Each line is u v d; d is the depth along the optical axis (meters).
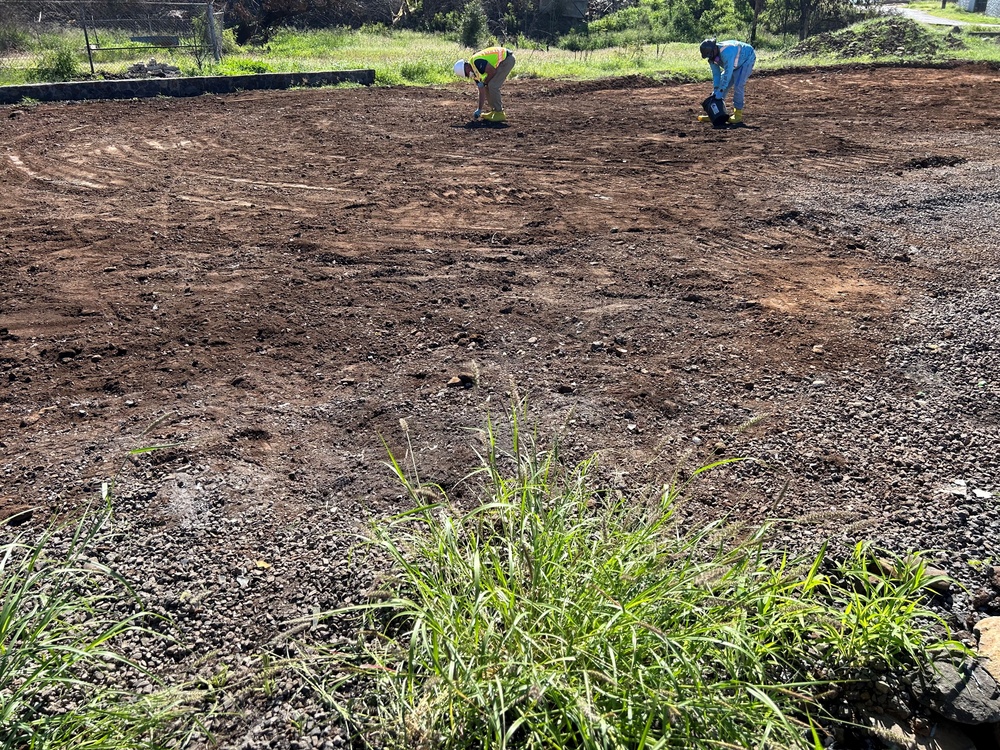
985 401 4.46
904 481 3.79
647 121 12.73
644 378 4.70
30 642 2.43
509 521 2.95
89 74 16.47
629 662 2.44
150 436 4.12
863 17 30.89
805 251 6.91
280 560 3.26
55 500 3.62
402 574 2.97
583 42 28.61
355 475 3.80
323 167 9.64
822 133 11.62
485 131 11.89
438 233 7.34
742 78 12.26
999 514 3.55
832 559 3.26
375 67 18.19
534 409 4.35
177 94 14.84
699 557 3.10
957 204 8.23
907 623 2.83
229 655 2.84
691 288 6.05
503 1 31.67
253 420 4.28
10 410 4.41
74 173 9.22
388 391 4.56
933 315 5.56
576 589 2.60
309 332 5.33
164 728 2.54
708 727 2.36
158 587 3.11
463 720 2.41
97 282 6.19
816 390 4.58
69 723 2.41
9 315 5.61
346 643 2.86
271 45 24.44
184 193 8.52
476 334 5.27
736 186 8.85
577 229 7.43
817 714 2.64
